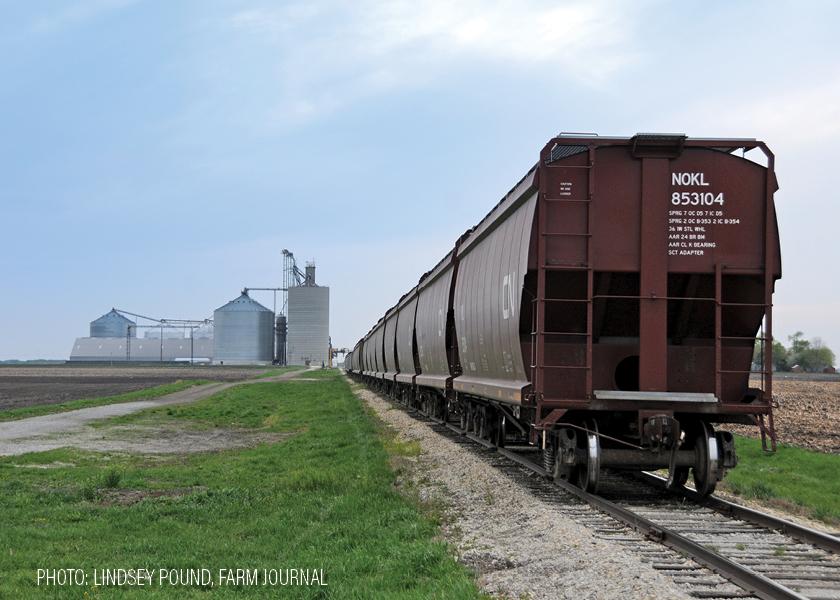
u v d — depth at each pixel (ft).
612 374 41.75
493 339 51.44
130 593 26.45
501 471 52.54
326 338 570.87
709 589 24.43
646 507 39.32
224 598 25.90
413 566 29.55
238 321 621.31
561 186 40.75
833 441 79.25
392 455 66.08
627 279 41.01
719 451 40.73
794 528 32.35
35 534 35.91
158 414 119.24
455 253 75.97
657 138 40.09
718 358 39.88
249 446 77.41
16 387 234.17
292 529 37.50
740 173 40.68
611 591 23.77
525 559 29.50
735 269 40.16
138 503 44.37
